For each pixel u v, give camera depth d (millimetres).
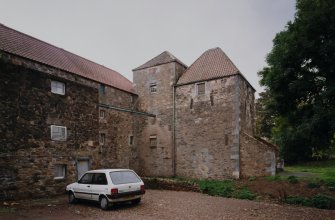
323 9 12227
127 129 21016
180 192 14930
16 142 12148
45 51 16688
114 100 20094
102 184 10453
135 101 22406
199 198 12789
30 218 8797
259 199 12477
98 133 17047
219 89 18797
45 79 13875
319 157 31000
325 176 16688
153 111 21562
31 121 12922
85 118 16125
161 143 20797
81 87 16094
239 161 17438
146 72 22438
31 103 13008
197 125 19375
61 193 14031
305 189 12664
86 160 15977
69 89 15227
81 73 17406
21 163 12289
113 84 20562
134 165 21250
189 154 19422
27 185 12445
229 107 18203
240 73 18344
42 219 8664
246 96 20109
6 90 11969
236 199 12609
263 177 16203
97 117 17109
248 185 14602
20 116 12445
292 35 13258
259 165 16875
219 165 18031
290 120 15078
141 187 10953
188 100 20047
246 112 19719
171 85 20953
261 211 9828
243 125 18641
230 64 19406
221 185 15055
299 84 13297
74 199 11570
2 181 11445
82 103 16031
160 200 12195
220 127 18359
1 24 15336
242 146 17641
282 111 15195
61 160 14281
